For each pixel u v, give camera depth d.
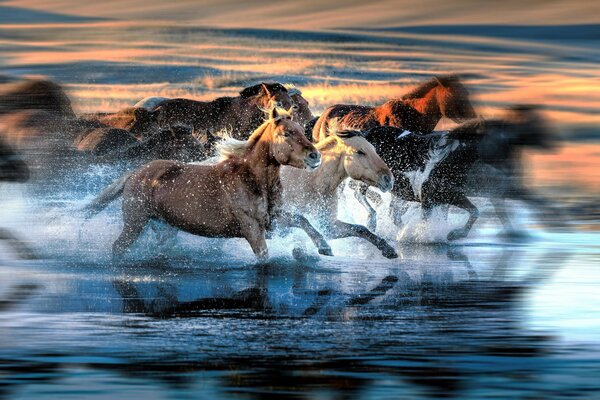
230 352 13.99
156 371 13.17
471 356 13.85
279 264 20.31
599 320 15.91
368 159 20.45
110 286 18.23
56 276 19.12
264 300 17.19
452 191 25.48
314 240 20.00
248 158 19.39
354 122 29.17
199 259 20.73
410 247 23.77
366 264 21.02
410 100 29.16
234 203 19.34
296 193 20.69
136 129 32.91
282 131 18.94
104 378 12.92
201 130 32.62
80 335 14.83
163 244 20.69
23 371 13.20
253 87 32.88
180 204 19.59
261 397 12.23
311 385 12.66
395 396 12.30
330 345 14.35
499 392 12.45
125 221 20.23
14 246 21.66
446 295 17.86
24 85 29.09
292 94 33.19
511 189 26.77
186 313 16.19
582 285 18.88
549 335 14.98
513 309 16.69
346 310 16.55
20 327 15.26
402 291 18.16
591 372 13.20
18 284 18.39
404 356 13.84
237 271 19.62
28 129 28.23
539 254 22.84
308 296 17.58
